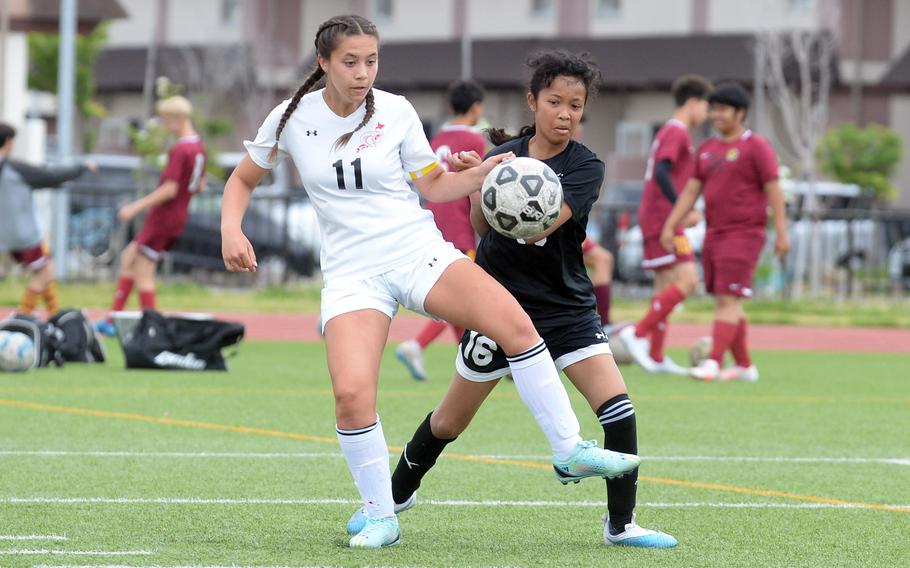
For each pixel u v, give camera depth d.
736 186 44.53
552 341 20.34
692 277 48.16
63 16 82.31
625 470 19.61
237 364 50.12
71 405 37.22
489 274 20.66
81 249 83.81
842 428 35.91
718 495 25.73
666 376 48.41
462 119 41.41
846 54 157.50
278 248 85.94
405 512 23.36
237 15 182.75
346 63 19.45
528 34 170.62
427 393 41.59
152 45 169.88
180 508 23.27
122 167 122.31
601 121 165.88
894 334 71.50
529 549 20.38
